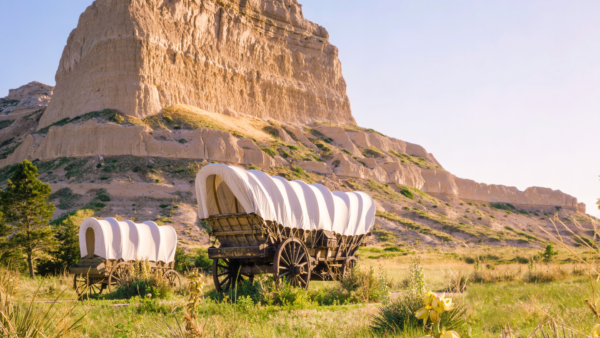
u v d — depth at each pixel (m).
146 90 84.06
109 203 61.34
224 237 16.83
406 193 91.50
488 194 110.69
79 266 21.42
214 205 16.67
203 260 32.41
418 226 70.69
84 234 21.75
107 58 85.62
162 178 69.31
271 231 15.66
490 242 65.50
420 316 2.87
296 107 114.31
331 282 21.08
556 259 35.31
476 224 86.06
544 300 10.48
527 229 96.75
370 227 21.36
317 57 125.75
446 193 104.12
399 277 20.36
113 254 21.12
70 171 69.94
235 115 99.62
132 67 84.81
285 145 91.88
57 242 32.53
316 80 123.38
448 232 71.19
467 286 15.46
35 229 33.78
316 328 8.69
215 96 98.06
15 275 5.71
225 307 11.89
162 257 23.25
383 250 54.50
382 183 92.81
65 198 62.31
